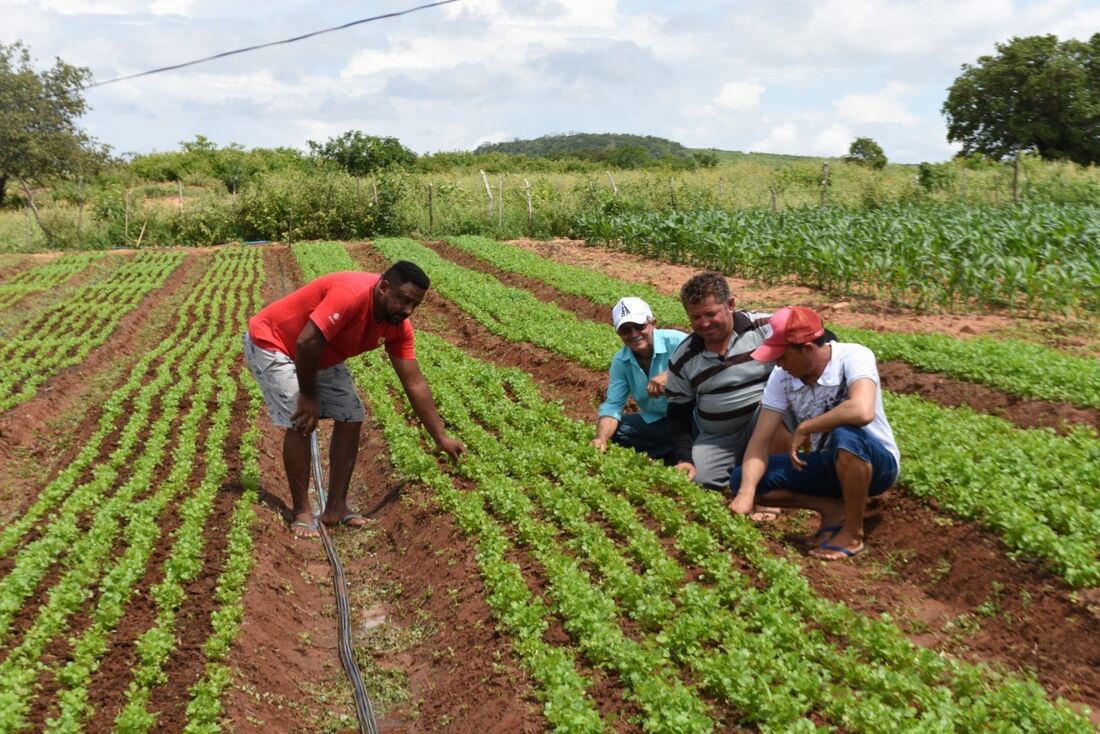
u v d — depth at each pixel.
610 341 16.00
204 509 9.40
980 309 17.88
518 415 12.09
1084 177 34.91
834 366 7.66
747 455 8.23
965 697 5.22
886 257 18.66
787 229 23.81
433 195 40.88
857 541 7.80
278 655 7.24
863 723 5.07
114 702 6.19
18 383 15.87
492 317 20.42
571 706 5.58
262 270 30.55
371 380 14.86
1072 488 7.82
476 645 6.93
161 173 64.25
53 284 27.98
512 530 8.73
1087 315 16.45
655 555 7.55
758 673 5.66
